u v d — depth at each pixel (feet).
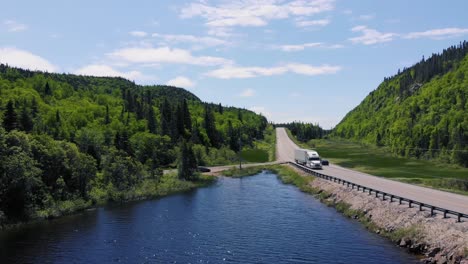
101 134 403.54
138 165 279.69
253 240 147.02
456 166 423.23
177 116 522.06
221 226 169.58
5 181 176.96
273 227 165.58
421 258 118.73
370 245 135.33
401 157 544.21
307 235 151.33
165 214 196.24
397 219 148.77
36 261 125.39
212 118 592.60
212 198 245.04
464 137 465.06
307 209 202.69
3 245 142.51
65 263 123.75
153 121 514.68
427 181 267.18
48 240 148.97
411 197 178.60
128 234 157.48
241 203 224.94
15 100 476.54
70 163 221.25
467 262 102.12
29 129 311.68
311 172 308.40
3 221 170.19
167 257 129.29
